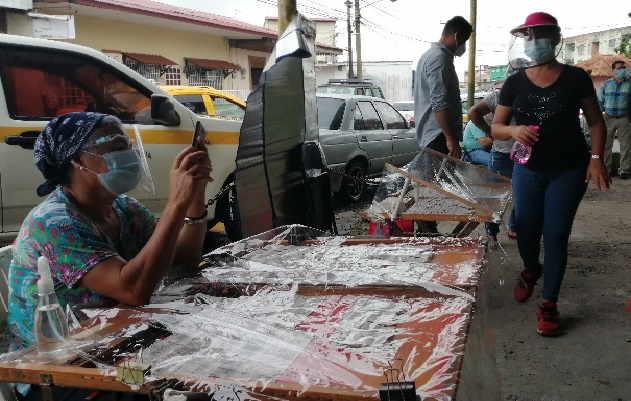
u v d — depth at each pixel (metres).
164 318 1.41
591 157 3.07
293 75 2.57
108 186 1.72
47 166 1.72
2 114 3.49
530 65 3.09
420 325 1.33
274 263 1.86
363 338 1.26
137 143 3.59
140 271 1.53
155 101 3.92
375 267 1.76
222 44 16.89
